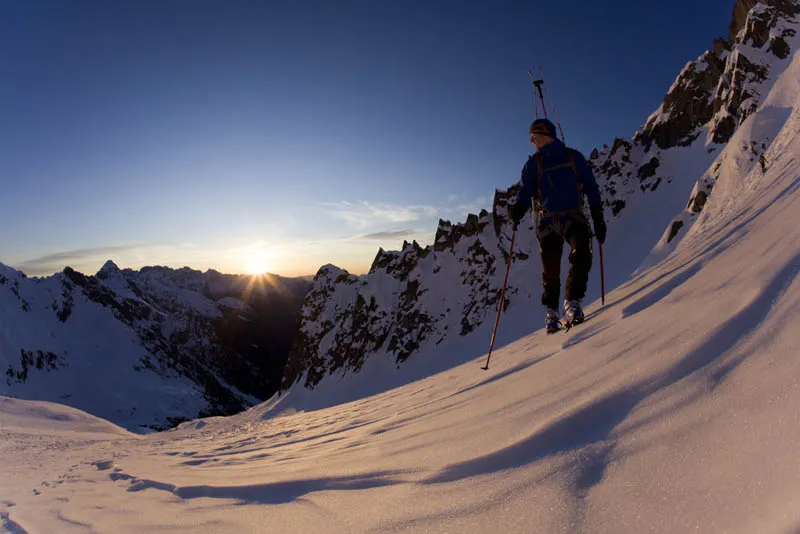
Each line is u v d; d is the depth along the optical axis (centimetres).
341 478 182
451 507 121
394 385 6956
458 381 399
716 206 3083
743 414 104
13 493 316
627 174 6919
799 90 3281
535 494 111
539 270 6850
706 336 148
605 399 143
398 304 8669
